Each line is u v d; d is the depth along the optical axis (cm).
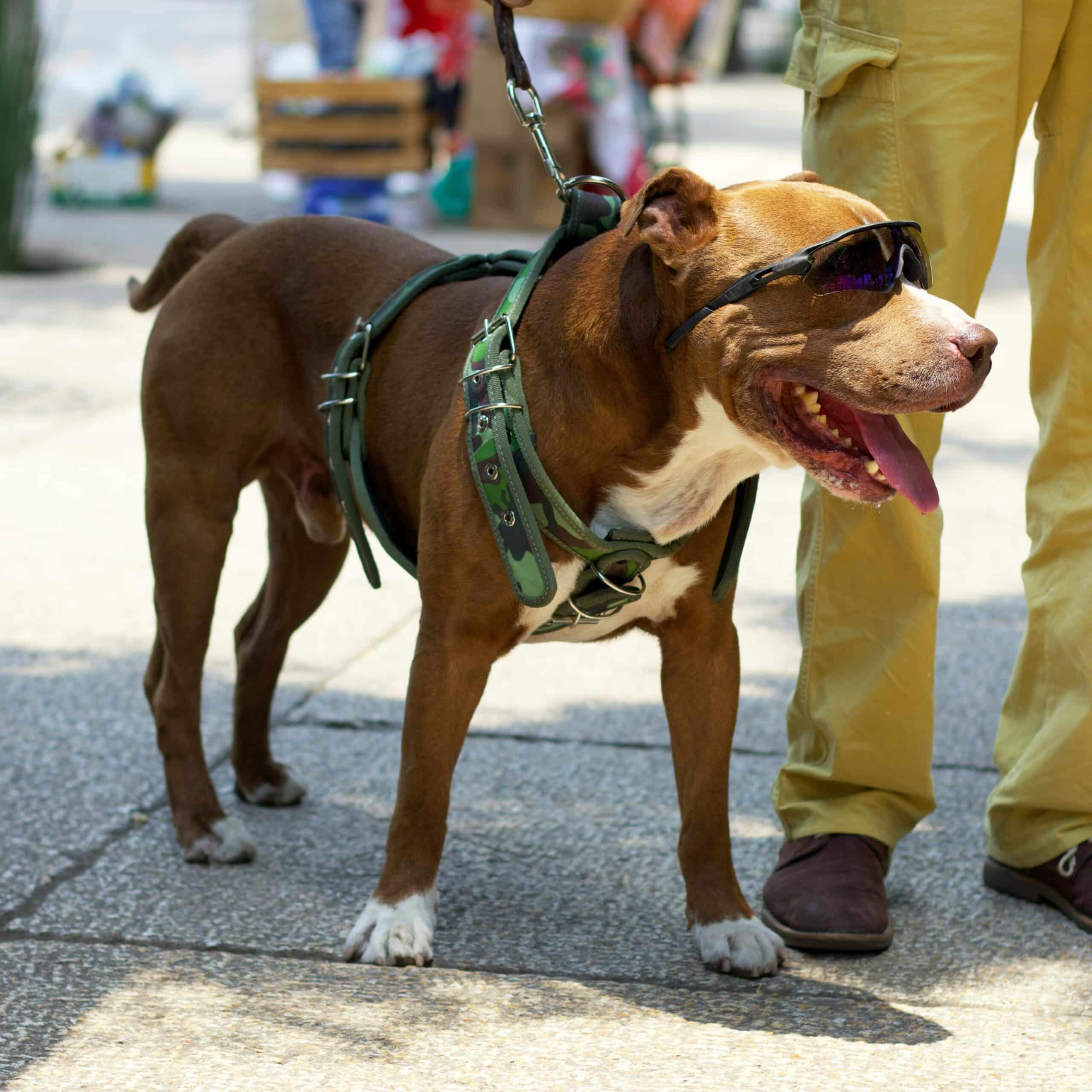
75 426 729
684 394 261
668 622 292
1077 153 301
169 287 376
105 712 414
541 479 268
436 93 1245
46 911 300
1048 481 318
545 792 370
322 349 324
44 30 1112
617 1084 239
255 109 1349
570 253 285
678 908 311
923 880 326
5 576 529
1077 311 306
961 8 289
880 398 244
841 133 303
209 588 334
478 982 275
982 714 424
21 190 1094
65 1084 236
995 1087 241
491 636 282
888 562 307
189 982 272
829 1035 258
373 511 308
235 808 361
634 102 1164
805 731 319
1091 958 291
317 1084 238
